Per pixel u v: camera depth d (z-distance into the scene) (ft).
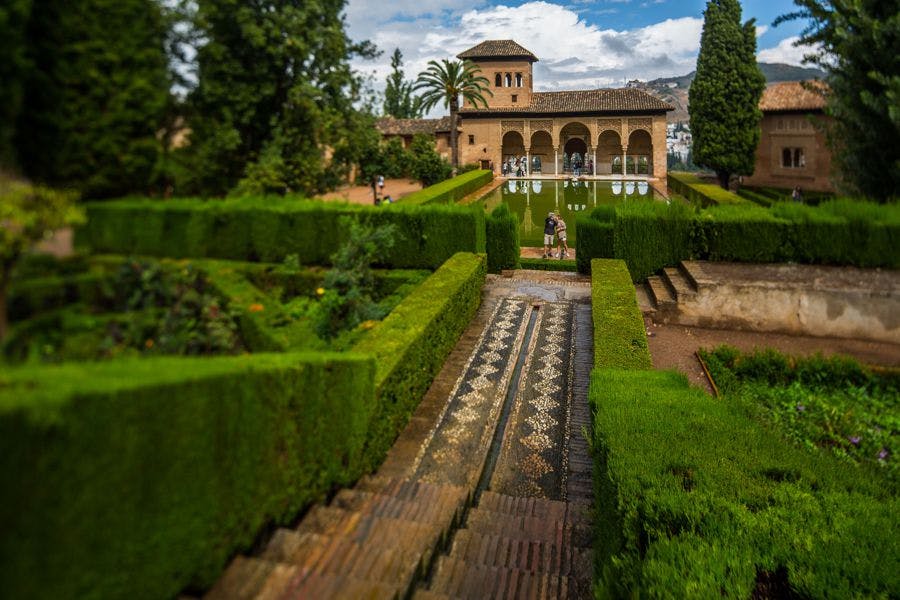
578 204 102.73
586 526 15.55
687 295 34.86
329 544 11.44
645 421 15.33
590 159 165.27
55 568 6.82
